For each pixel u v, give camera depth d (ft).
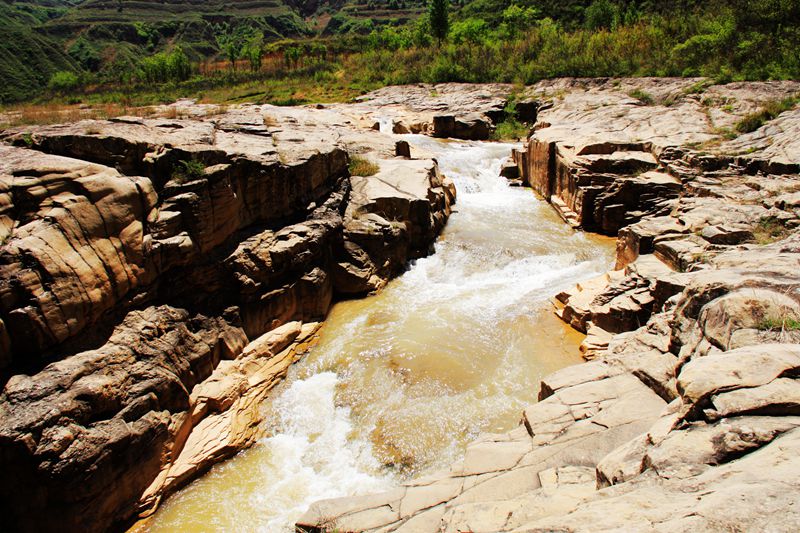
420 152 71.10
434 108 108.99
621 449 15.55
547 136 67.82
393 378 32.91
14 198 24.72
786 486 9.09
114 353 26.35
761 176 47.16
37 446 21.88
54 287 23.99
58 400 23.00
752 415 12.58
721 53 92.63
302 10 572.51
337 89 141.18
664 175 52.37
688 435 13.02
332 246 43.93
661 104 82.28
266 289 36.81
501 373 32.81
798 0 86.63
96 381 24.56
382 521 18.30
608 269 45.11
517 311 39.73
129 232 28.12
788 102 61.46
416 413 30.01
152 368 27.66
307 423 31.09
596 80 104.27
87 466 23.06
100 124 37.70
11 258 22.99
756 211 38.63
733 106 69.26
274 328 37.35
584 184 55.26
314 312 40.04
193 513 26.03
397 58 155.84
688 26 108.37
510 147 85.51
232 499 26.66
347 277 43.52
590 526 10.32
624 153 58.13
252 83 157.79
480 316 39.45
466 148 84.23
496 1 238.27
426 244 51.11
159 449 26.78
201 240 32.60
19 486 22.22
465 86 122.42
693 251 33.50
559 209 59.88
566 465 17.95
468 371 33.04
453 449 27.37
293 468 28.30
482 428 28.37
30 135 30.81
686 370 14.97
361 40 231.30
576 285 40.32
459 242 52.11
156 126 39.24
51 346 24.23
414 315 40.19
